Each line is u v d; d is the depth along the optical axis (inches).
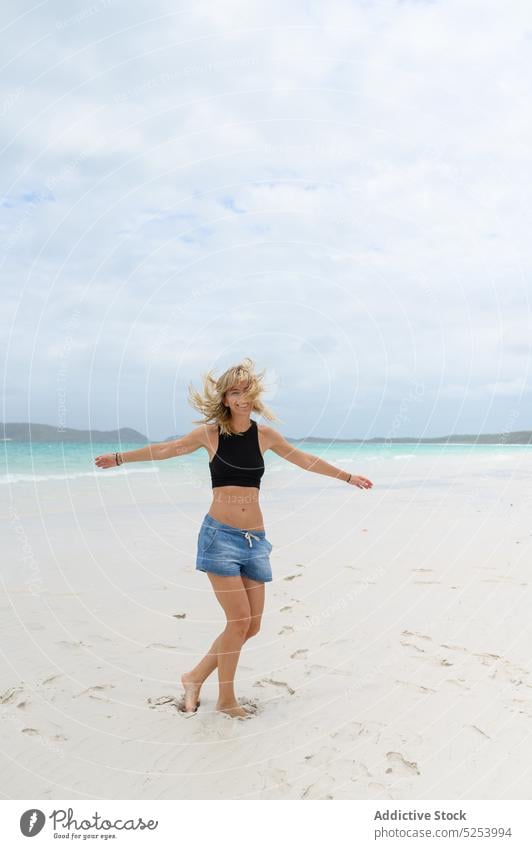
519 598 221.1
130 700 152.5
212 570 146.3
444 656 173.6
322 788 118.2
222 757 128.2
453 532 340.5
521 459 981.8
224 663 145.9
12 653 178.2
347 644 185.8
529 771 122.0
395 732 135.7
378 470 767.7
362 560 283.3
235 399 148.3
